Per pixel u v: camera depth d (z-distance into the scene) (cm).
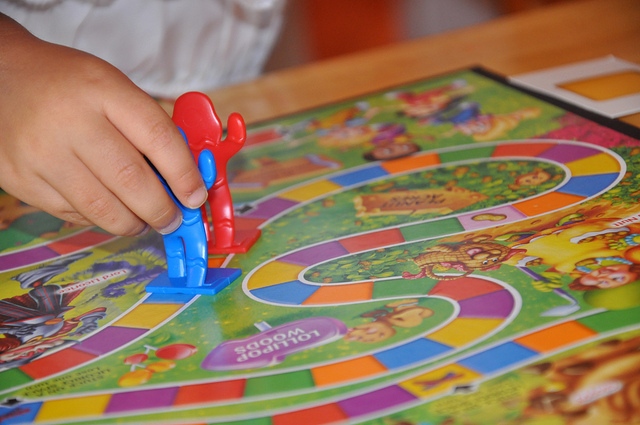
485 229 49
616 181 52
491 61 85
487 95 75
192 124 50
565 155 58
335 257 49
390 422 32
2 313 49
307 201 60
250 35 108
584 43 84
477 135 66
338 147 70
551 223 48
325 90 86
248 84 91
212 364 39
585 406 30
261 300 45
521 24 95
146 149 44
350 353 38
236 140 51
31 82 46
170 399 36
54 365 41
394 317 40
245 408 35
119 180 43
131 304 48
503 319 38
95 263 55
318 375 36
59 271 54
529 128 65
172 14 100
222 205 52
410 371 35
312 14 208
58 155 45
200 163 48
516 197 53
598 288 39
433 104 76
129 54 100
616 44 82
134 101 44
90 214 46
